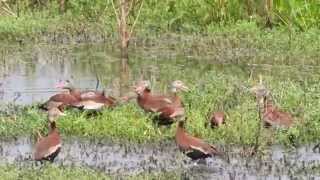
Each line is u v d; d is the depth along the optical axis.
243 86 22.97
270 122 19.34
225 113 20.05
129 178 16.59
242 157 18.23
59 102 20.48
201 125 19.58
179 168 17.53
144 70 25.72
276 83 23.55
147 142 19.06
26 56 27.27
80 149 18.56
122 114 20.14
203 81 23.81
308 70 25.86
